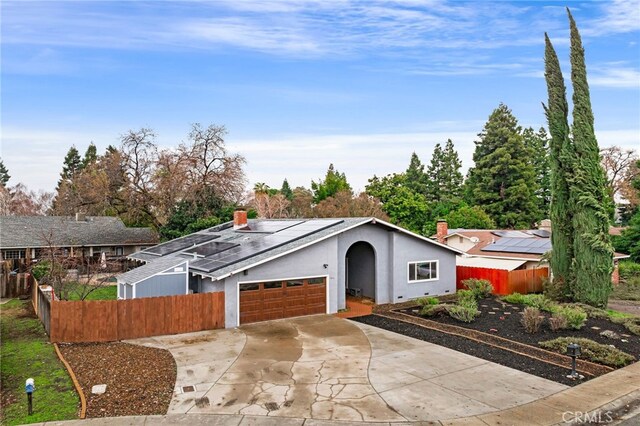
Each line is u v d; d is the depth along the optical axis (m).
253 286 18.91
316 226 22.95
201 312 17.47
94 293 25.83
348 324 18.59
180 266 19.72
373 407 10.11
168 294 19.39
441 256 25.94
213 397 10.73
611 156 62.00
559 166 23.72
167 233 39.28
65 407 10.18
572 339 14.97
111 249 39.31
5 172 92.00
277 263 19.42
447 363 13.27
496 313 20.67
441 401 10.43
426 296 25.02
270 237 22.83
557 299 23.31
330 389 11.23
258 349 14.84
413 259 24.53
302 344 15.46
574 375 12.02
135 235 41.16
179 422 9.38
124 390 11.17
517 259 30.75
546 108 24.00
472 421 9.37
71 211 49.25
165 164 42.06
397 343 15.57
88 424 9.29
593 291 22.22
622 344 15.39
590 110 22.92
